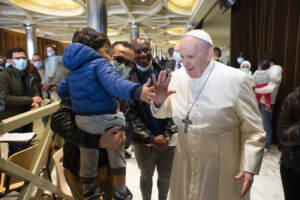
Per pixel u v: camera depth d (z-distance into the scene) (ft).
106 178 3.99
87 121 3.33
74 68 3.34
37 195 6.42
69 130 3.43
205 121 3.75
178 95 4.13
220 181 3.85
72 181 4.10
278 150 12.39
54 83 12.35
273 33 13.08
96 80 3.29
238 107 3.59
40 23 37.65
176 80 4.23
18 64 9.20
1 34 45.47
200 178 3.98
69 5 31.07
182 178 4.27
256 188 8.61
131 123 5.55
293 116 4.61
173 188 4.48
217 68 3.77
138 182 9.00
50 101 11.38
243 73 3.67
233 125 3.77
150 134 5.47
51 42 62.69
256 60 15.98
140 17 34.53
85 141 3.32
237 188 3.90
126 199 4.01
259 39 14.96
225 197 3.86
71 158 4.00
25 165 6.28
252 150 3.56
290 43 11.84
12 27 42.04
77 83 3.32
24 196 4.71
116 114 3.51
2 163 3.91
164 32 52.47
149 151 5.88
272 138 13.50
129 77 5.74
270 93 11.75
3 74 8.59
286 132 4.58
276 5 12.87
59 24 38.37
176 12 31.50
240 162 3.70
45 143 5.35
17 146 9.08
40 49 58.08
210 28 28.86
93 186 3.66
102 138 3.32
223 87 3.62
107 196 4.01
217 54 13.58
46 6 30.25
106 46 3.76
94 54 3.34
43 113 4.84
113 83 3.00
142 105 5.50
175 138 5.81
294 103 4.54
